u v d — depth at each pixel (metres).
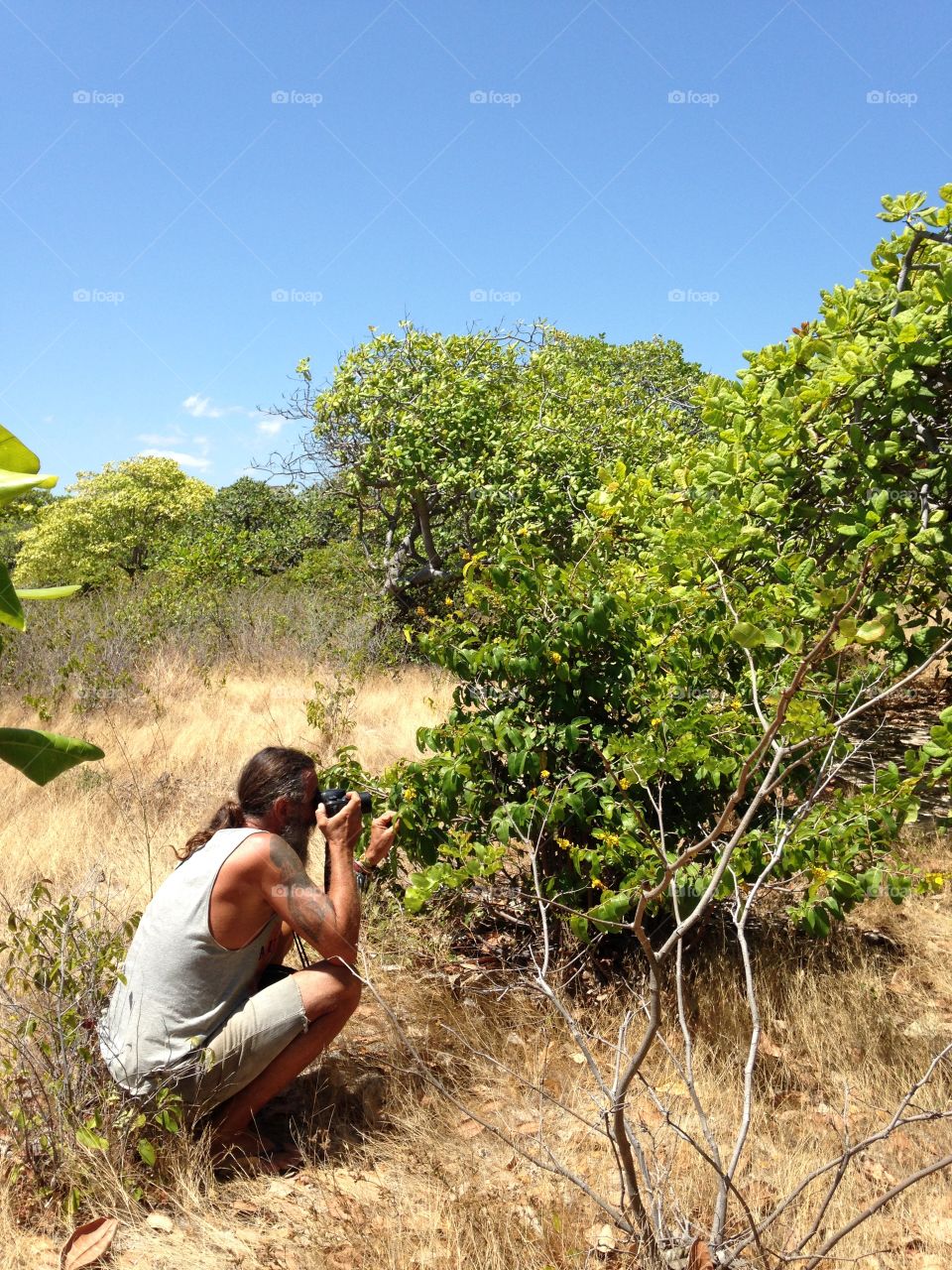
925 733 6.93
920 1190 2.55
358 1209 2.46
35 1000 2.92
